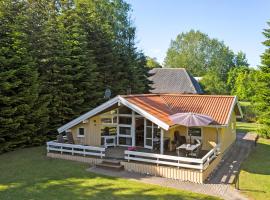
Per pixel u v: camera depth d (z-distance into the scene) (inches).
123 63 1508.4
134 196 565.9
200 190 608.4
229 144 1047.0
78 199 546.0
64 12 1198.9
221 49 4033.0
